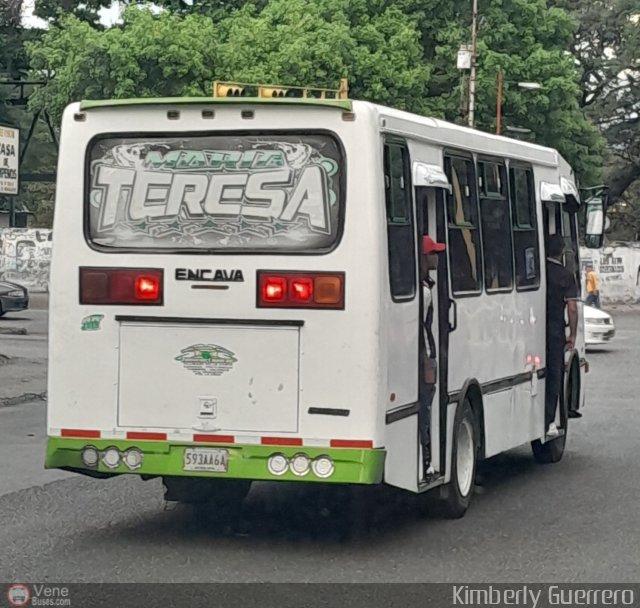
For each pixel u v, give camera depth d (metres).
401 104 44.31
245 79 41.78
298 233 8.63
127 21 43.50
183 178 8.87
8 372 20.77
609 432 15.57
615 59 64.44
